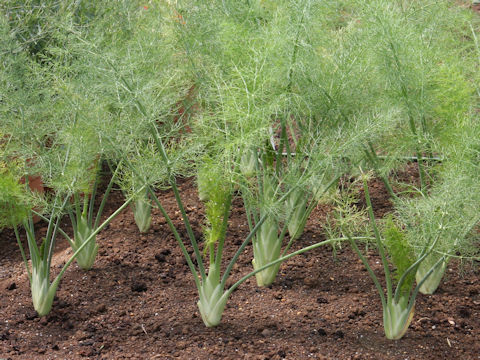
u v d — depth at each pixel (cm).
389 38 286
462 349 253
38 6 375
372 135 266
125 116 276
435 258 278
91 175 285
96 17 372
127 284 305
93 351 252
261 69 256
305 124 319
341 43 328
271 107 249
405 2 340
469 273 309
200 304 267
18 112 300
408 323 256
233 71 277
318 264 319
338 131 272
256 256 298
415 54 294
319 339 259
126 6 373
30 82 297
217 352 249
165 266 322
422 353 251
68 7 373
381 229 291
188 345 255
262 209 289
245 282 305
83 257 312
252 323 271
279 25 288
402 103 287
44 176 284
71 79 300
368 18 297
